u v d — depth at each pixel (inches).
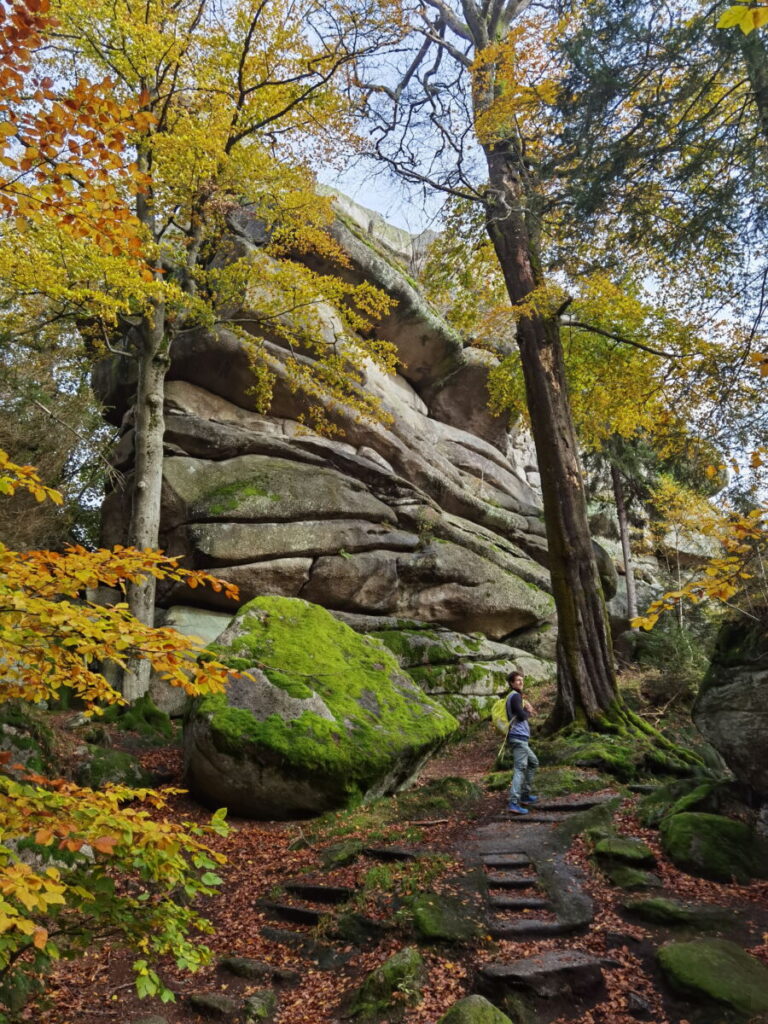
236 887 255.0
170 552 585.9
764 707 233.6
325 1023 177.0
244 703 332.2
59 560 135.6
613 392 591.2
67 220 151.7
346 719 342.6
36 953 120.8
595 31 353.4
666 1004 169.5
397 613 656.4
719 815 247.1
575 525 486.6
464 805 326.0
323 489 639.8
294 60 526.9
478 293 690.2
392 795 348.8
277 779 314.3
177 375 657.0
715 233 356.8
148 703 475.2
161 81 492.1
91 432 592.1
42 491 133.2
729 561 185.8
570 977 180.1
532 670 690.8
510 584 716.7
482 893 225.6
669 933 196.5
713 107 346.6
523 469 979.9
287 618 403.9
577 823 279.0
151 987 116.4
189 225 601.3
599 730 438.9
